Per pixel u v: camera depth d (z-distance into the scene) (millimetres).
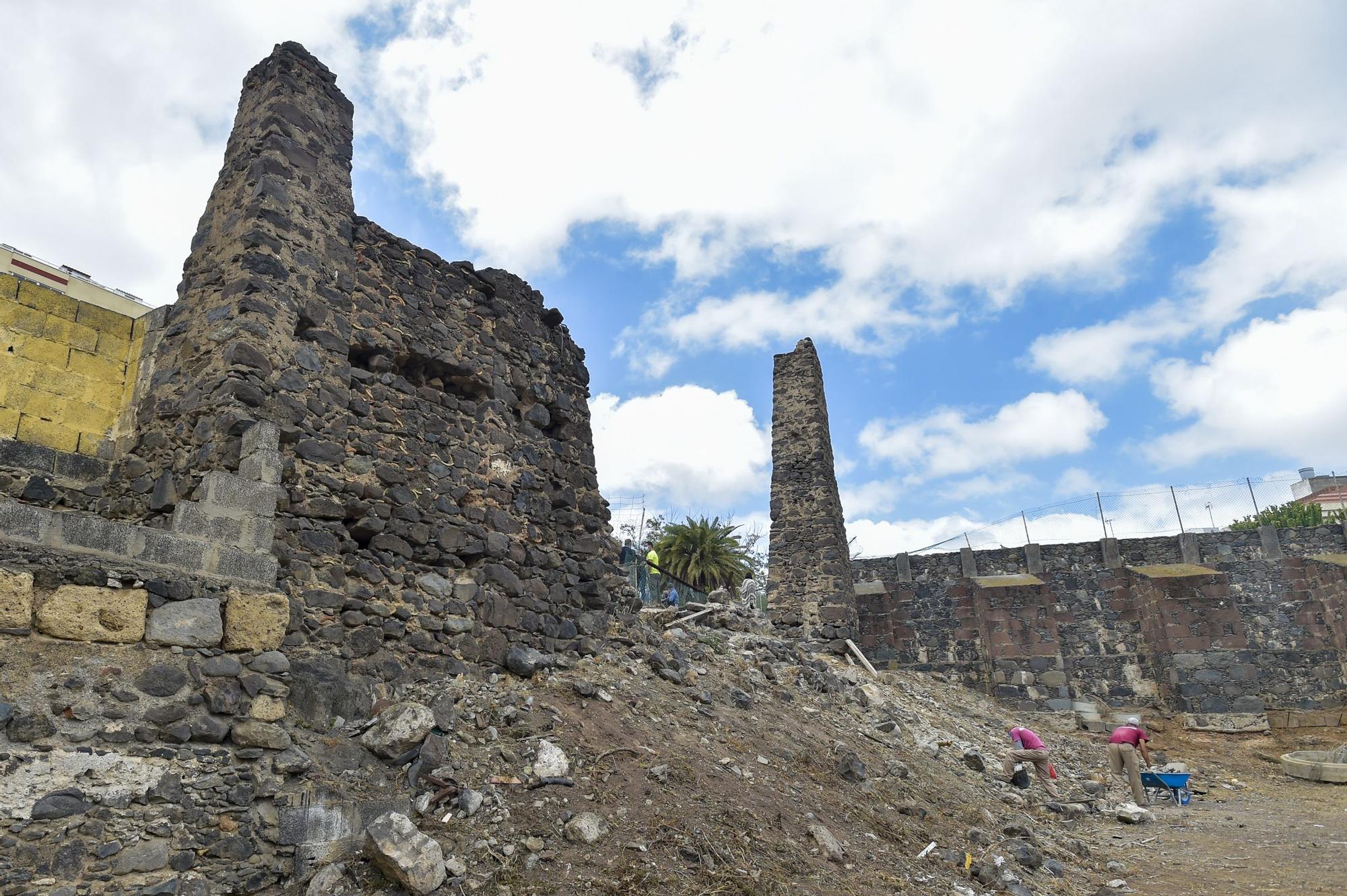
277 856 4453
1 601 3891
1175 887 6918
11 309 6430
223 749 4547
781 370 20188
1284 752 16875
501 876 4684
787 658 13102
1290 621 19594
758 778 7031
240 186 6773
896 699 14328
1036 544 22031
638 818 5578
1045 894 6535
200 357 6191
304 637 5855
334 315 6875
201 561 4961
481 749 5895
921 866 6484
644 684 8305
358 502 6621
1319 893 6566
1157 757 16625
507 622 7699
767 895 5039
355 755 5238
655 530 31281
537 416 8938
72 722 3982
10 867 3566
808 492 18922
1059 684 20047
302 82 7262
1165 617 19562
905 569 22719
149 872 3977
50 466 6266
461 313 8266
